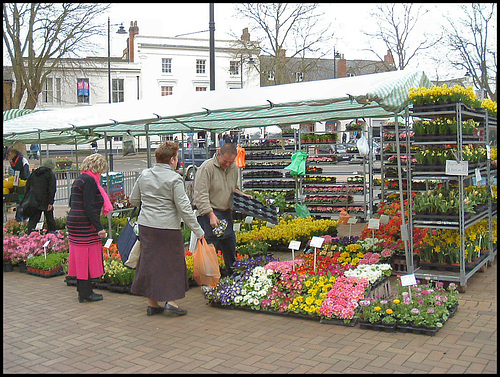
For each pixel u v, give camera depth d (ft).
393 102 20.86
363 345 15.43
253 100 23.49
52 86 129.29
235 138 82.12
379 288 19.57
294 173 40.32
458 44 78.54
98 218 21.35
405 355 14.52
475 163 22.56
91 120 30.45
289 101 21.54
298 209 39.04
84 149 123.54
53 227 33.24
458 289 21.38
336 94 20.33
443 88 20.93
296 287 19.01
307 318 18.30
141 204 19.62
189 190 38.58
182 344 16.01
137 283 18.98
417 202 22.09
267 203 35.14
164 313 19.52
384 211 32.76
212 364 14.28
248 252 27.73
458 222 21.08
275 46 98.32
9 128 32.73
